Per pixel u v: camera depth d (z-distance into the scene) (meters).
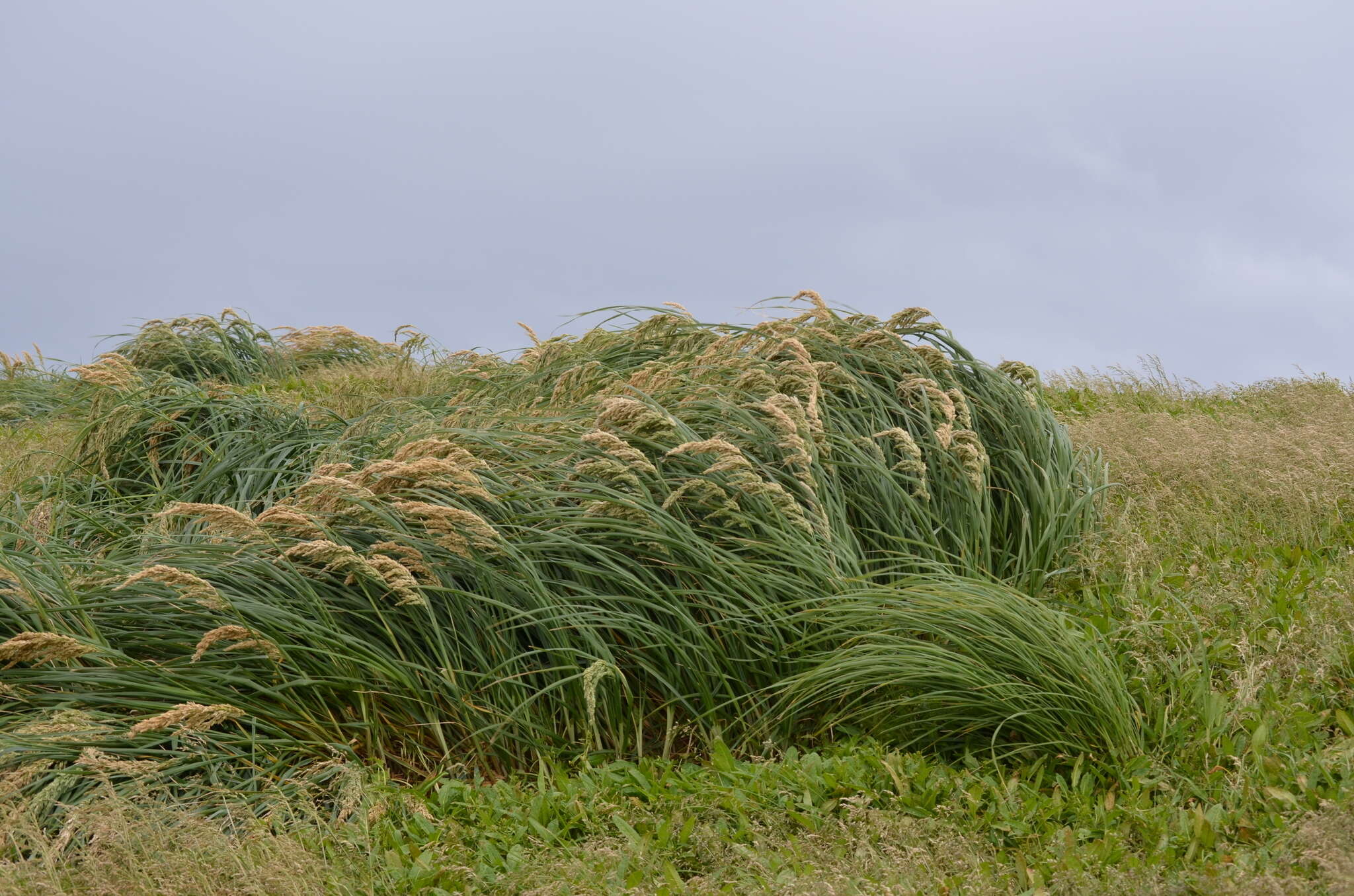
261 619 4.30
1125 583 5.64
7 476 7.88
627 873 3.39
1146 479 7.23
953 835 3.52
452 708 4.42
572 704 4.55
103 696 4.05
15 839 3.38
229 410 8.09
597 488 4.83
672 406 5.76
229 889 3.17
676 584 4.79
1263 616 5.13
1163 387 11.56
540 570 4.72
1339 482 6.94
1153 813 3.60
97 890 3.16
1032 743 4.21
